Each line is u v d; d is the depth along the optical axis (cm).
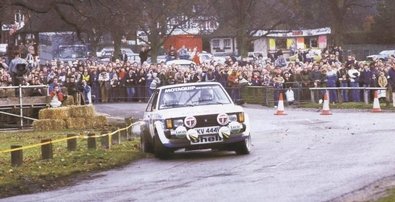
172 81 5138
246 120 2033
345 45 9438
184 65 6481
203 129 1986
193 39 9469
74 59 7231
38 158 2059
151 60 7469
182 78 5125
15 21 5981
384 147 2000
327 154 1911
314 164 1714
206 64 5409
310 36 9638
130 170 1819
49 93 3897
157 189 1455
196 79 5091
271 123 3234
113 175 1733
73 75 4472
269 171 1636
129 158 2058
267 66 5228
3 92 3581
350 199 1205
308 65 4931
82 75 5072
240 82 5000
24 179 1678
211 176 1611
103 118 3347
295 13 8431
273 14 8312
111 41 8994
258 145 2284
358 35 9812
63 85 4650
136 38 7975
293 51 9081
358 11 9638
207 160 1959
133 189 1476
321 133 2605
